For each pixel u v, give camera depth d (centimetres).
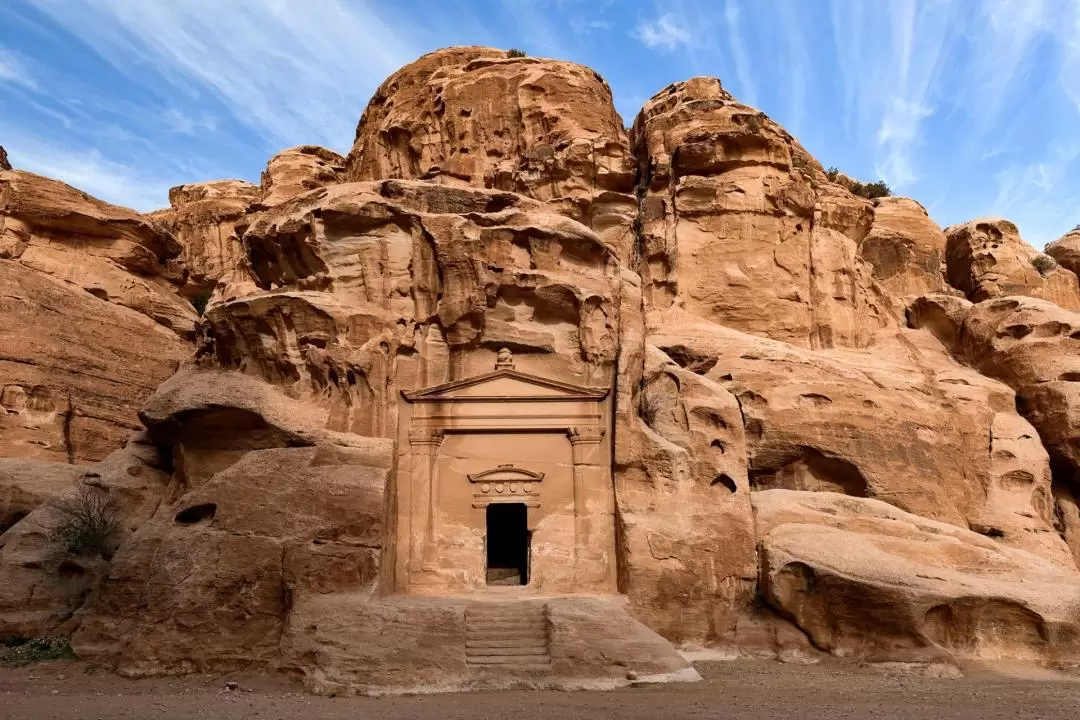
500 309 2528
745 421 3070
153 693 1709
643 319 2706
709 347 3272
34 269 3609
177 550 2027
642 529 2314
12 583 2233
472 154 3862
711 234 3700
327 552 2006
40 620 2167
